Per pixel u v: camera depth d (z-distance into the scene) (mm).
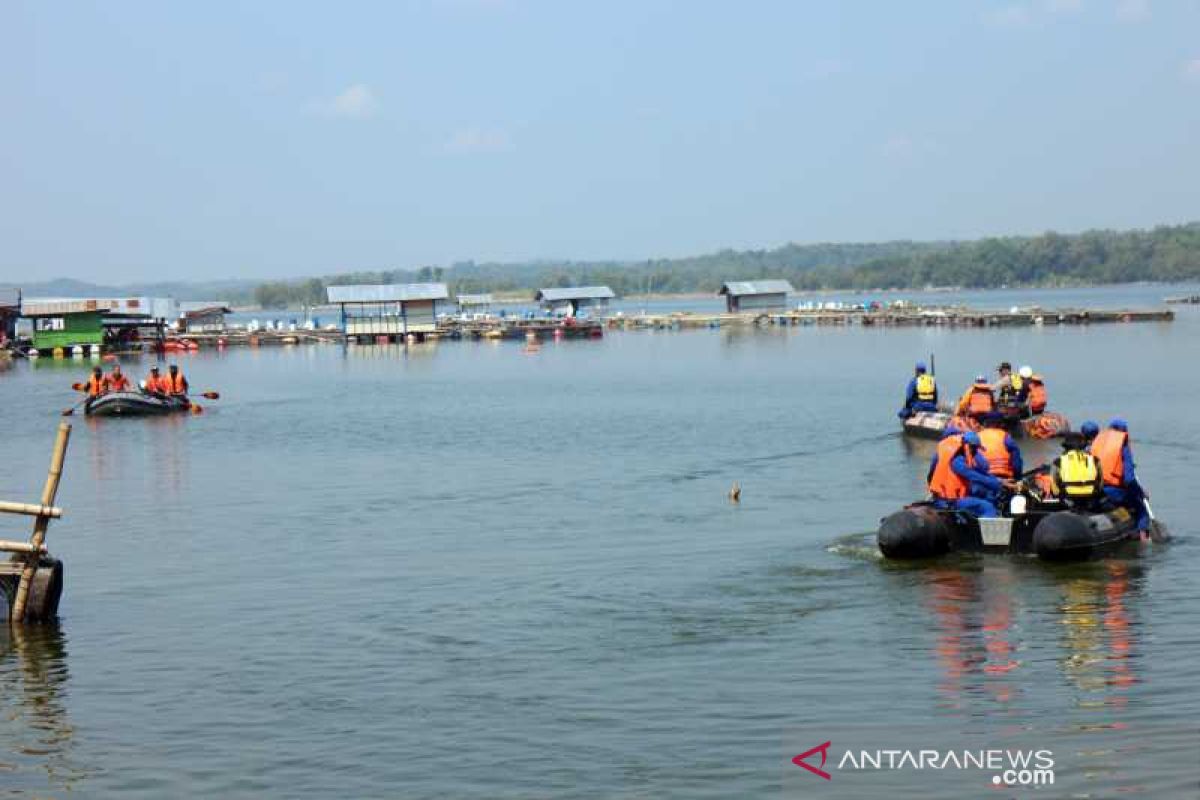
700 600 21656
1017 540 23672
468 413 58906
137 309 116062
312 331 142000
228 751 15742
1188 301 197625
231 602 22719
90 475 39375
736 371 83750
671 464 39375
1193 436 42625
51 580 21359
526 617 21016
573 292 160750
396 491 35125
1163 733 15164
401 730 16188
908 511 23953
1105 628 19297
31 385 79625
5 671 18859
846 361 90375
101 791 14719
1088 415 50719
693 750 15273
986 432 25391
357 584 23828
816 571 23344
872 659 18234
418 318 132500
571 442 46250
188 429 52844
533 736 15852
